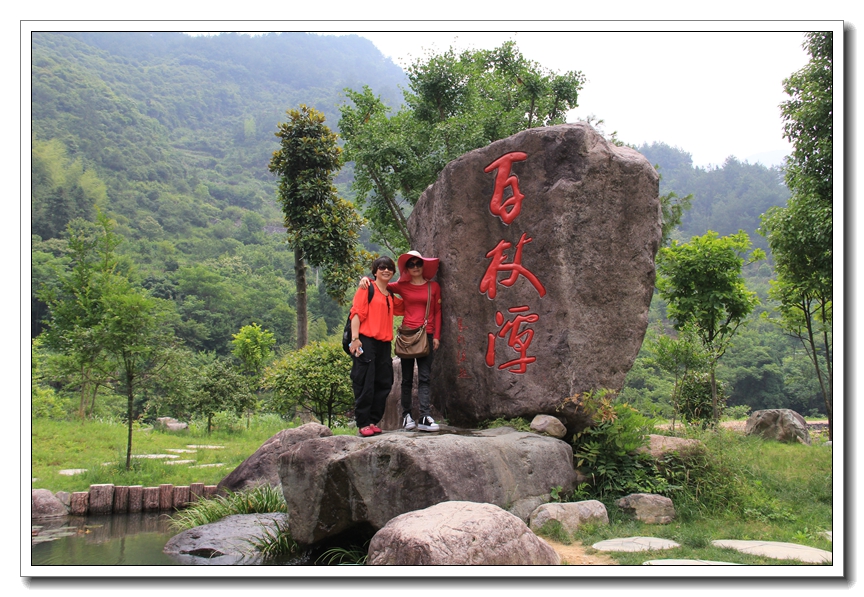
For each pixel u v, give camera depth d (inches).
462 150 611.5
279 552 194.4
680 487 215.6
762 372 1101.7
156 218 2137.1
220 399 544.7
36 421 467.8
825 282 394.9
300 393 380.2
